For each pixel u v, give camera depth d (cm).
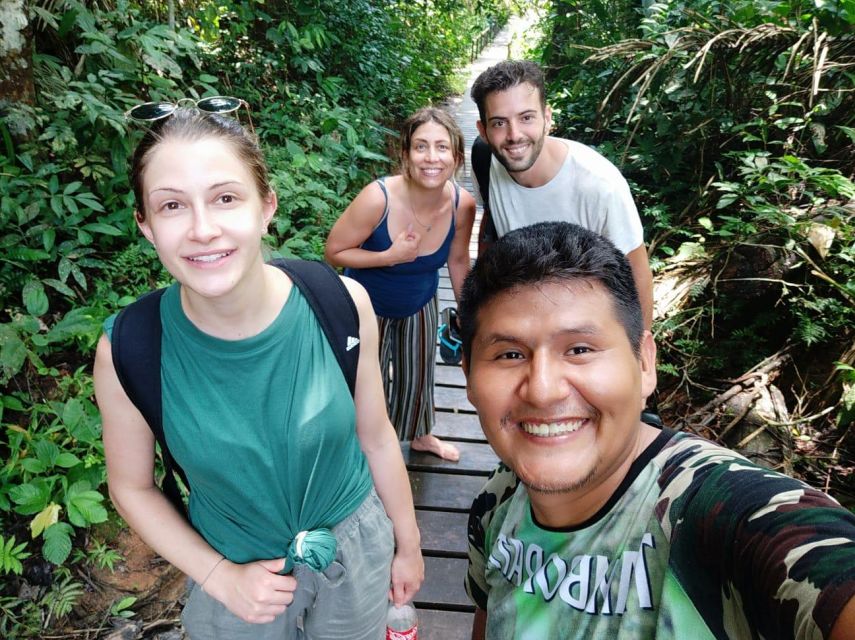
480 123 212
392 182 213
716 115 402
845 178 321
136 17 393
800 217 315
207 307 98
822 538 54
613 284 70
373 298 229
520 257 70
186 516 121
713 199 385
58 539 208
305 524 115
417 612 214
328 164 490
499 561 88
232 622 121
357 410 124
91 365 267
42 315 273
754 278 310
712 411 297
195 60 393
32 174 284
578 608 73
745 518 60
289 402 105
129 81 364
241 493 108
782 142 358
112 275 293
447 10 1043
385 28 775
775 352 315
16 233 274
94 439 233
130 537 233
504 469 99
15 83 282
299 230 441
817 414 281
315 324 109
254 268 98
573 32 610
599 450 70
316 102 562
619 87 463
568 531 77
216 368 102
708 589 63
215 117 99
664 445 75
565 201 196
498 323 71
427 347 244
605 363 68
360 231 213
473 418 326
